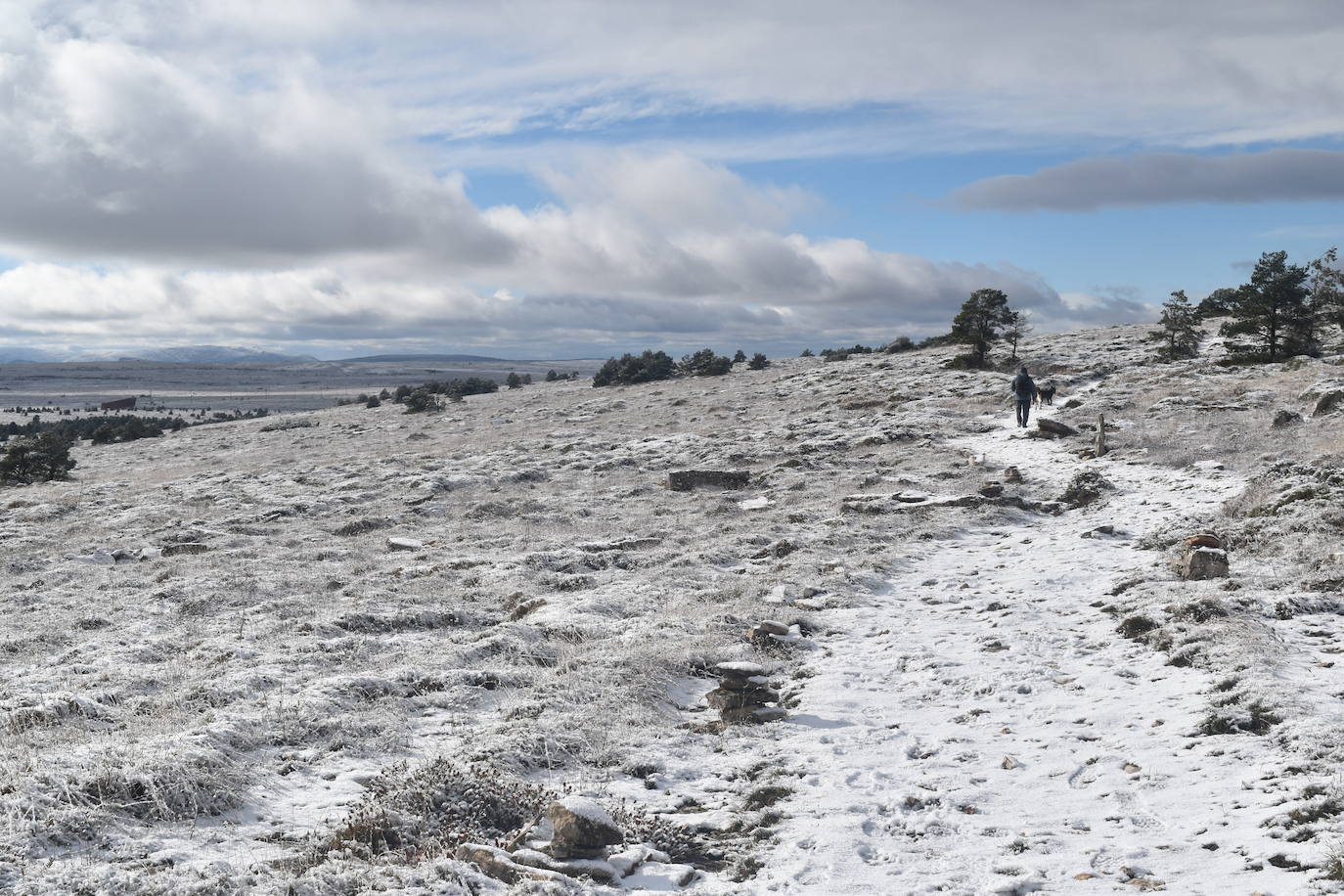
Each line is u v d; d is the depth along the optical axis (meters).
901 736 9.73
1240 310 50.91
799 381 67.62
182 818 7.54
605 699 10.76
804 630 14.08
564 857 6.95
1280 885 5.96
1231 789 7.62
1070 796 7.90
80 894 5.99
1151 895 6.06
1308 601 12.88
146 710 10.76
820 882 6.56
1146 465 27.20
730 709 10.52
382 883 6.32
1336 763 7.67
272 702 10.72
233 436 78.62
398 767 8.82
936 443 36.41
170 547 24.58
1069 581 16.27
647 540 22.28
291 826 7.65
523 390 96.75
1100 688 10.75
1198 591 13.95
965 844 7.12
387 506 31.30
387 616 15.50
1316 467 21.12
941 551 19.75
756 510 26.75
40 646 14.85
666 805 8.24
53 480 49.78
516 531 25.44
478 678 11.88
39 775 7.63
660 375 87.69
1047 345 69.06
